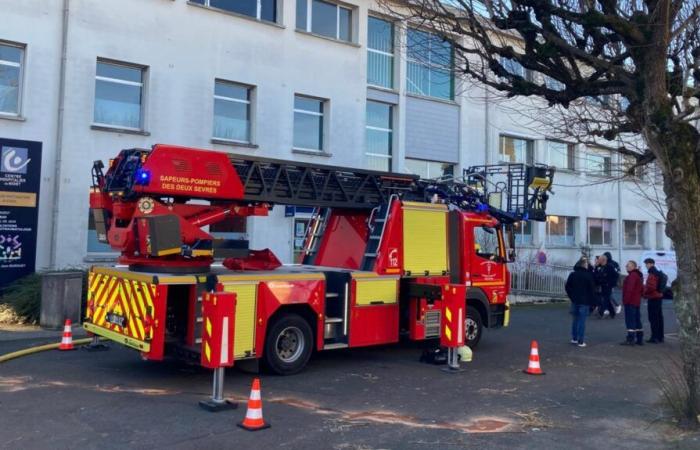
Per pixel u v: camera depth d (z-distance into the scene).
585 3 7.70
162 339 7.66
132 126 16.27
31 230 14.47
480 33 8.21
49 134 14.80
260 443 5.78
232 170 8.88
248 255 9.59
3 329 12.08
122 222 8.57
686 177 6.51
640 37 6.75
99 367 9.01
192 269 8.50
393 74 21.86
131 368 9.00
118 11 15.73
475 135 24.22
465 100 23.81
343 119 19.94
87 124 15.25
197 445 5.68
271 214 18.20
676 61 7.98
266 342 8.62
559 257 27.77
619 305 19.09
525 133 25.94
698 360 6.46
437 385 8.49
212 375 8.65
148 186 8.04
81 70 15.18
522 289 21.75
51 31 14.84
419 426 6.46
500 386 8.52
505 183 13.89
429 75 22.89
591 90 7.76
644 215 32.75
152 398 7.34
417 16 8.04
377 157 21.50
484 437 6.11
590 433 6.29
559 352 11.58
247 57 17.91
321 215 11.67
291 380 8.59
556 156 27.62
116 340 8.34
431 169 23.14
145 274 7.95
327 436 6.04
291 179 9.77
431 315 10.42
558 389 8.39
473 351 11.43
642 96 6.93
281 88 18.56
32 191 14.51
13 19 14.34
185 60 16.81
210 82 17.23
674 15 6.98
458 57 8.94
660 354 11.50
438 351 10.09
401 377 8.98
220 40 17.42
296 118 19.25
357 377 8.90
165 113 16.48
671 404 6.75
